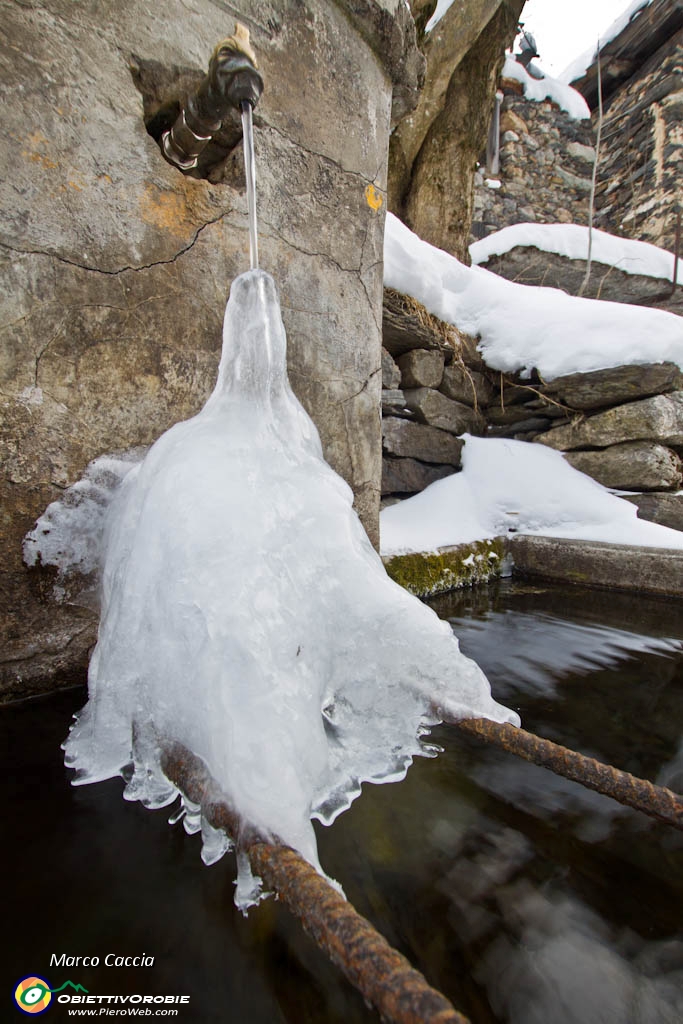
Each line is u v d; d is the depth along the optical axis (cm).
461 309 447
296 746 90
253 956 79
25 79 128
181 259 160
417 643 123
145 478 123
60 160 135
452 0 468
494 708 121
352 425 218
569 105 812
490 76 509
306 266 196
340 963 57
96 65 139
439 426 412
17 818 102
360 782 112
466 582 321
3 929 82
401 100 238
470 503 391
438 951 82
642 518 375
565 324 421
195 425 128
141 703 104
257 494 113
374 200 219
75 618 148
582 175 852
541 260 668
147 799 104
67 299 138
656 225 770
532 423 448
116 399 148
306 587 111
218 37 163
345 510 128
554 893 93
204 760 88
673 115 742
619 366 386
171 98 155
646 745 147
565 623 258
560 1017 73
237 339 134
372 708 122
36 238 132
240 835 77
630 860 101
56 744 125
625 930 86
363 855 98
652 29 747
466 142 521
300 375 198
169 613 99
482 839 105
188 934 82
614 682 191
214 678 90
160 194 154
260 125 177
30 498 136
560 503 382
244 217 175
